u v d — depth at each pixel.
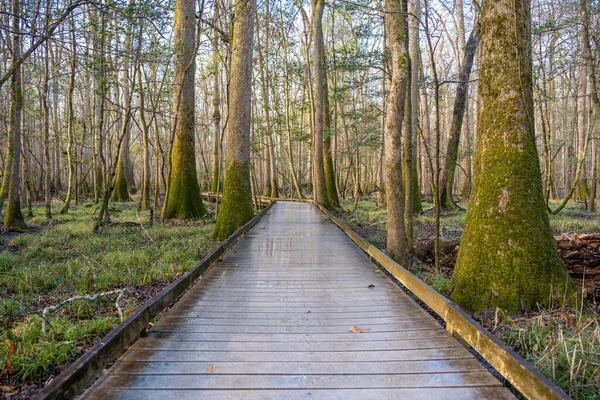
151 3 8.21
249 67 12.69
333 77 23.80
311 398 2.97
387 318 4.75
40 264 7.98
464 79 18.23
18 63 7.12
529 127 5.52
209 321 4.61
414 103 13.88
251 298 5.55
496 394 3.02
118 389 3.07
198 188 16.72
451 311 4.09
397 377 3.29
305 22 23.86
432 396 3.00
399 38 7.61
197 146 46.62
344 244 10.27
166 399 2.93
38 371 4.03
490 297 5.38
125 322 3.62
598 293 6.45
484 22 5.71
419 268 8.55
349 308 5.14
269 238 11.25
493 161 5.63
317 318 4.75
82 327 5.15
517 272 5.32
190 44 15.60
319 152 20.55
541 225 5.45
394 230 7.89
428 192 29.19
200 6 13.46
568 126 29.98
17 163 12.89
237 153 12.53
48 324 4.79
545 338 4.21
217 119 26.92
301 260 8.23
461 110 18.44
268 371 3.39
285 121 28.75
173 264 8.49
